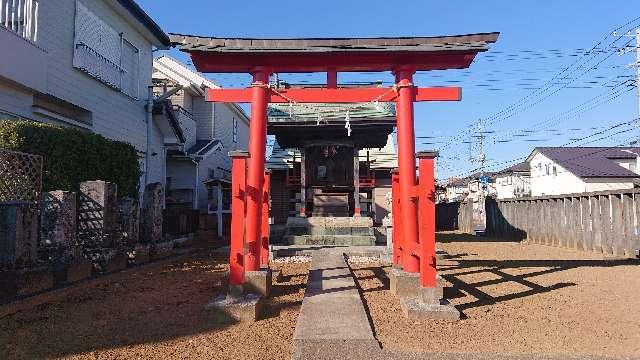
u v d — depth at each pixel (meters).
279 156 19.02
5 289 4.97
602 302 5.39
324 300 5.17
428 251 4.95
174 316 4.68
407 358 3.39
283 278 7.23
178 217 13.55
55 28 9.57
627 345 3.73
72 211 6.41
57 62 9.62
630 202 9.79
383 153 18.67
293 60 6.32
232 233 5.23
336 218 12.55
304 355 3.43
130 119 13.09
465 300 5.54
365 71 6.60
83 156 7.89
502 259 9.71
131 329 4.19
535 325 4.37
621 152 35.06
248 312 4.56
